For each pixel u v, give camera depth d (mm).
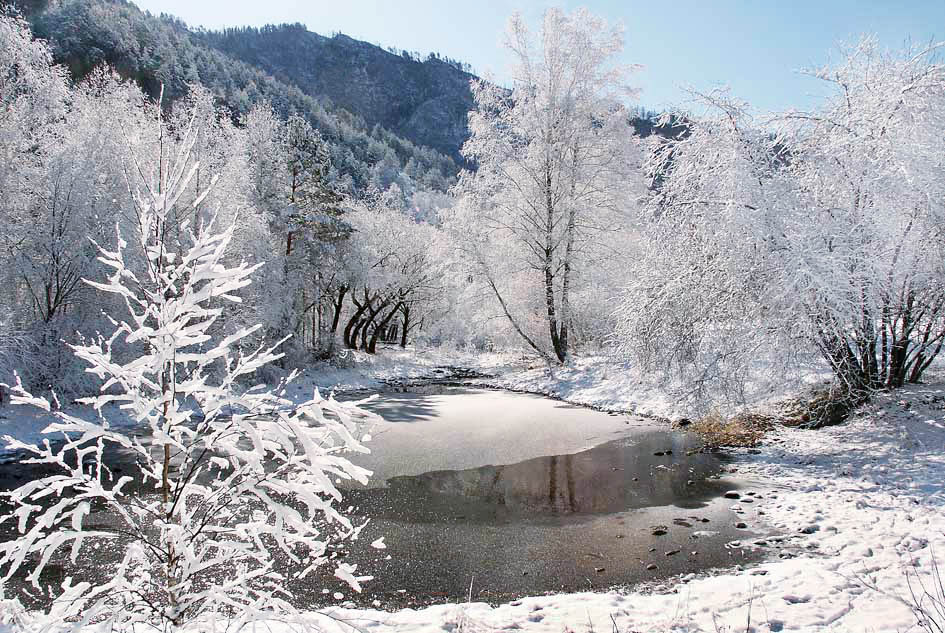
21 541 2396
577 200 19391
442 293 35375
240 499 2814
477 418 14555
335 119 117250
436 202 79875
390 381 23141
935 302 9578
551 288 20094
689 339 10648
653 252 11633
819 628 4102
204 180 17047
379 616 4660
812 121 10156
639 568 6070
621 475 9586
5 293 14102
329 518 2785
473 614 4742
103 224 14711
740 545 6539
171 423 2740
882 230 9289
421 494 8812
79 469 2664
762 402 11641
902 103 9359
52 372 14164
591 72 19250
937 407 9695
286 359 22469
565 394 17828
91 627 2371
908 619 3938
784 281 9070
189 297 2729
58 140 15922
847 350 10172
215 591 2703
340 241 26906
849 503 7418
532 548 6707
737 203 9672
